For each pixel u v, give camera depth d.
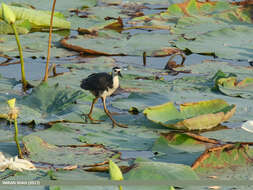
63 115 10.59
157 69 14.65
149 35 18.02
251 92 12.35
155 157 8.48
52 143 8.90
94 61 14.94
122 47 16.52
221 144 9.23
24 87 12.73
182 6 21.02
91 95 12.34
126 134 9.60
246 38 17.84
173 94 12.16
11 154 8.44
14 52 15.16
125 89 12.73
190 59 16.06
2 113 10.23
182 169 7.61
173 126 10.02
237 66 14.91
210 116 10.11
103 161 8.17
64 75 13.45
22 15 18.50
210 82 13.22
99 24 18.91
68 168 7.77
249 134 9.94
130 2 23.84
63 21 18.83
